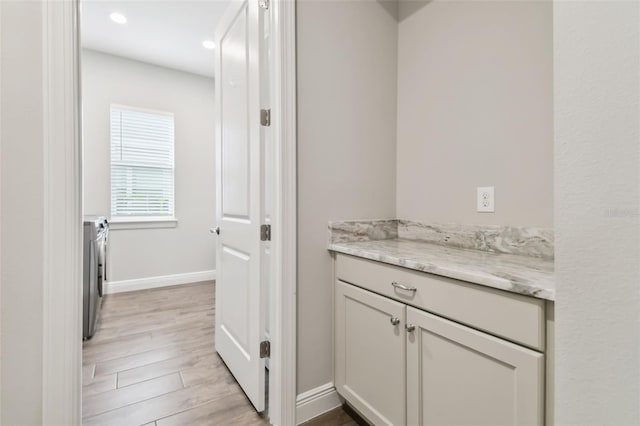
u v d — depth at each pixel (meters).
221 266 1.98
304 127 1.44
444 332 0.98
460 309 0.94
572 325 0.48
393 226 1.78
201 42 3.11
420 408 1.07
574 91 0.48
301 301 1.44
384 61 1.75
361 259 1.34
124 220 3.45
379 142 1.73
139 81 3.53
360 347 1.35
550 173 1.18
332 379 1.53
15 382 0.96
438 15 1.59
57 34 1.00
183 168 3.81
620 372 0.43
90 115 3.28
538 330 0.75
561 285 0.49
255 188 1.47
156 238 3.64
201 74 3.87
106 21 2.75
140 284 3.55
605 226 0.45
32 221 0.98
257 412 1.49
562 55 0.49
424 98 1.67
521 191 1.26
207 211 3.97
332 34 1.53
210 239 4.00
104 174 3.36
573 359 0.48
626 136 0.43
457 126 1.51
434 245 1.54
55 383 0.99
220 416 1.46
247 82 1.57
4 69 0.94
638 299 0.42
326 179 1.52
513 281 0.79
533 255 1.21
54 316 0.99
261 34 1.43
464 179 1.47
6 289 0.95
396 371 1.16
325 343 1.51
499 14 1.34
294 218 1.40
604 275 0.45
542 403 0.75
